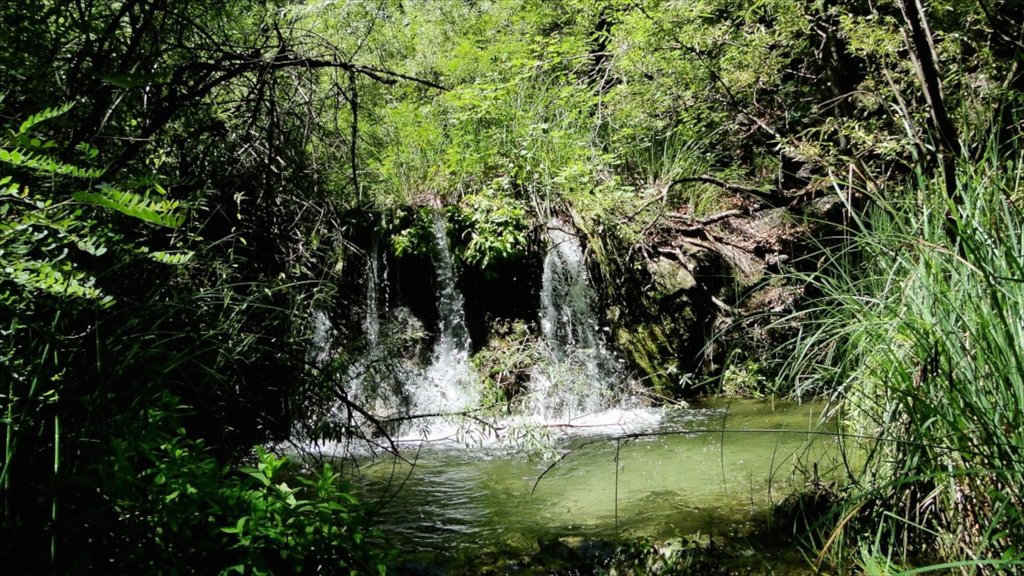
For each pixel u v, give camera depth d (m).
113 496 1.68
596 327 6.43
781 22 5.76
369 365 3.57
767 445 4.50
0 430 1.68
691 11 6.24
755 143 7.03
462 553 3.10
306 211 3.58
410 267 6.12
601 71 7.77
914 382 2.39
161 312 2.32
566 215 6.67
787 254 6.49
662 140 7.28
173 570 1.67
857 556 2.60
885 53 4.70
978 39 4.23
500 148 6.52
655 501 3.67
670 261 6.72
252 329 2.84
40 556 1.63
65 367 1.78
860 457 3.38
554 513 3.62
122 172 2.38
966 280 2.29
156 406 1.99
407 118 6.18
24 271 1.59
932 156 3.00
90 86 2.35
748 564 2.83
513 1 8.19
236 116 3.37
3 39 2.01
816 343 3.28
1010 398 2.08
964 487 2.33
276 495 1.92
